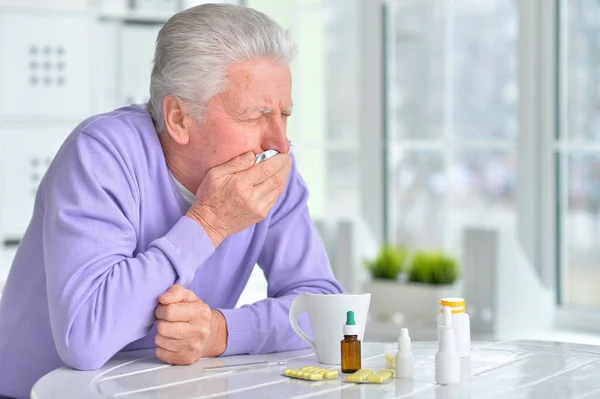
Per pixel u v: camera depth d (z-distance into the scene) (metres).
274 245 1.85
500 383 1.39
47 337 1.68
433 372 1.48
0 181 3.44
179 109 1.65
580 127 3.20
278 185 1.67
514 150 3.46
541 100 3.25
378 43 3.74
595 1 3.14
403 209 3.77
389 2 3.75
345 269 3.50
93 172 1.60
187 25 1.63
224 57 1.60
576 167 3.21
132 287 1.54
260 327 1.67
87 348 1.49
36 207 1.74
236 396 1.31
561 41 3.22
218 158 1.65
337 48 3.90
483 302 3.05
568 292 3.27
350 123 3.89
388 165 3.79
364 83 3.78
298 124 4.01
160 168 1.70
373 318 3.37
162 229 1.72
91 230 1.57
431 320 3.25
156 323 1.60
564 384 1.38
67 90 3.51
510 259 3.07
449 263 3.33
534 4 3.23
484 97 3.68
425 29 3.72
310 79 3.98
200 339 1.56
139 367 1.53
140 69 3.62
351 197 3.89
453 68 3.71
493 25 3.62
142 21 3.64
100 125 1.67
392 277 3.42
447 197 3.66
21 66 3.43
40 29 3.45
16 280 1.74
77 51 3.51
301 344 1.74
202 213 1.63
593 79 3.16
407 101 3.78
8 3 3.39
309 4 3.97
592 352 1.65
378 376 1.39
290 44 1.65
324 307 1.56
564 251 3.27
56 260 1.56
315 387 1.37
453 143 3.62
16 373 1.71
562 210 3.26
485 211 3.59
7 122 3.44
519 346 1.71
